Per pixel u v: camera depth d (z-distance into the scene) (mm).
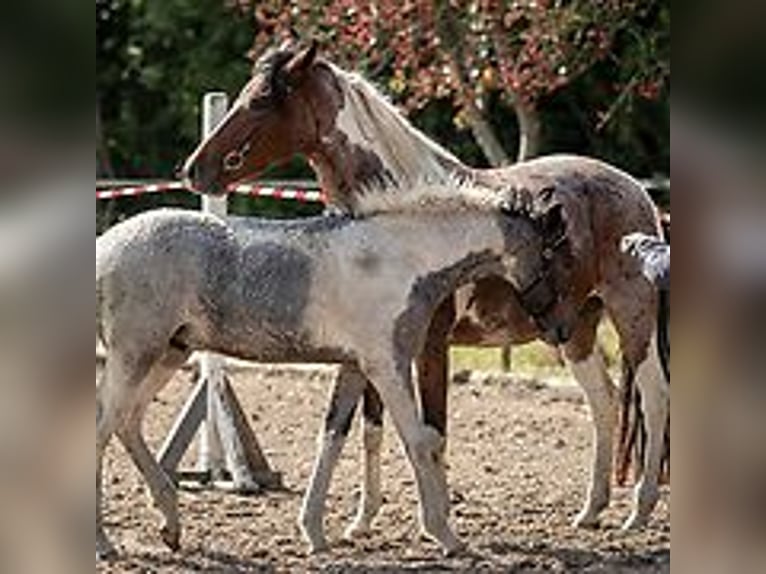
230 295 10648
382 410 11680
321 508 11273
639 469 12727
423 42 19812
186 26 33094
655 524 12484
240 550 11367
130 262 10617
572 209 11961
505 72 19766
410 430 10734
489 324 11672
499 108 28422
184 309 10695
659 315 12633
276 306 10617
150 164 34219
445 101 29281
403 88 21047
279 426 17375
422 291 10766
